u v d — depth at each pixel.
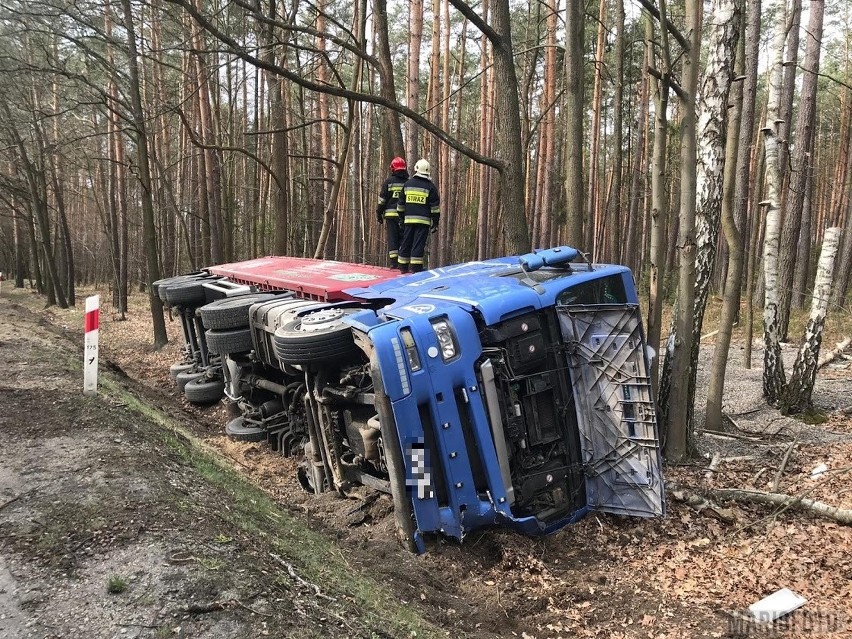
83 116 21.27
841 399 10.02
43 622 2.67
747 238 22.08
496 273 5.67
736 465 6.88
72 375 7.47
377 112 25.75
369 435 4.89
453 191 29.23
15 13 12.02
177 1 5.89
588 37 23.08
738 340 15.37
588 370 5.18
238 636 2.59
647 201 27.55
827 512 5.27
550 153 21.58
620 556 4.87
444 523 4.54
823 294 9.05
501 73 7.10
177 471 4.66
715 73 6.72
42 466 4.39
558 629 3.92
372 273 7.66
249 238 29.88
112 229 24.75
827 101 32.00
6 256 46.62
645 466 5.13
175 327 18.75
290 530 4.34
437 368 4.53
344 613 3.09
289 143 22.28
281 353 5.33
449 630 3.71
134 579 2.99
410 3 14.34
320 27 14.92
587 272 5.48
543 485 4.95
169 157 25.39
